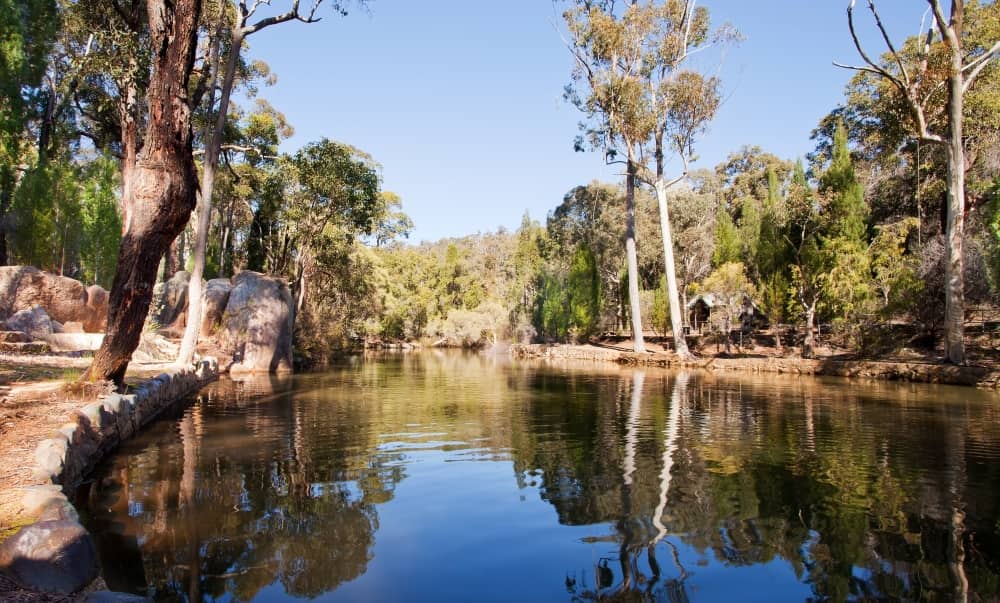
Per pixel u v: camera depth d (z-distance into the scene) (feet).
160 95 25.32
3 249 58.95
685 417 33.94
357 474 20.13
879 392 47.96
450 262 198.29
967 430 29.32
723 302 93.56
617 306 150.71
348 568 12.21
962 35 73.56
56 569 9.90
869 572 12.23
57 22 64.23
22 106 62.28
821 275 72.23
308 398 42.88
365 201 86.38
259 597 10.75
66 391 24.91
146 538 13.73
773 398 43.83
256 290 71.61
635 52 88.53
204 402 39.99
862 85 93.86
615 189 163.43
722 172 172.86
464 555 13.02
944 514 15.93
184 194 26.43
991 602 10.78
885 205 98.02
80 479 18.43
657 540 14.03
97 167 60.85
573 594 11.05
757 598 10.94
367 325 133.80
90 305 52.37
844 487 18.63
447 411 36.22
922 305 75.25
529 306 159.43
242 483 18.78
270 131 96.12
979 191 72.64
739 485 18.86
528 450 24.34
